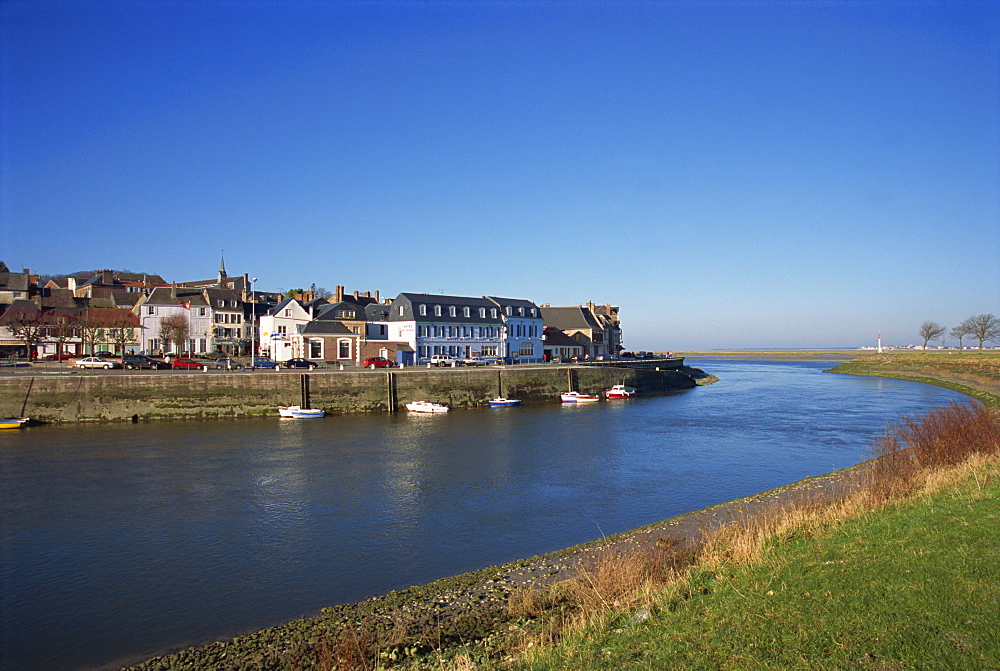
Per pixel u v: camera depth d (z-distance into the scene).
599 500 29.62
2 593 19.67
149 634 16.98
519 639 13.92
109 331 91.12
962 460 24.62
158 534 24.95
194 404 57.28
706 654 10.85
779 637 11.04
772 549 16.48
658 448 42.81
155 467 36.50
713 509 26.02
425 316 92.25
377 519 26.78
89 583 20.38
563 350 118.50
